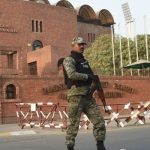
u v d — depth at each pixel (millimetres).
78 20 77250
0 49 44281
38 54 50000
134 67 32406
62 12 66188
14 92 26891
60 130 18625
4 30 59375
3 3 59844
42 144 12844
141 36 51344
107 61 52812
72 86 7547
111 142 12352
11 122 26203
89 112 7629
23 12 61781
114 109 30203
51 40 64438
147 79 32531
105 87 30406
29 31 62094
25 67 54438
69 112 7617
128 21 35719
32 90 27438
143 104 21344
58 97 28203
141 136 14039
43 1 70062
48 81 28000
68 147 7754
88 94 7562
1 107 26000
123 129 18250
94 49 56312
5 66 50875
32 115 23516
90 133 16859
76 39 7730
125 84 31391
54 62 48094
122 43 51156
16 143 13594
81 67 7617
